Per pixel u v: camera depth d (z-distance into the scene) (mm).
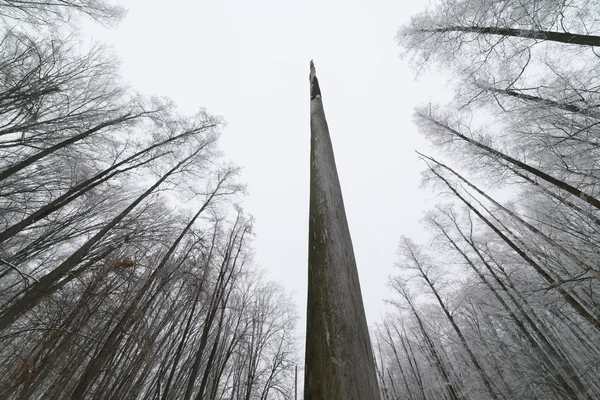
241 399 12797
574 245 6473
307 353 794
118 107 7117
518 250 8148
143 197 7879
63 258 6992
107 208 7855
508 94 6055
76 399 5238
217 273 10898
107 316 6117
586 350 8359
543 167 6133
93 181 6848
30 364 4707
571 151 5469
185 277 8328
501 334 10539
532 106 5500
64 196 5742
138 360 7133
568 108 5035
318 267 952
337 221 1109
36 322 5098
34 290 4785
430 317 15062
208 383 10070
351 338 777
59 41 5406
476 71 6355
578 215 5973
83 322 5391
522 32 5137
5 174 4629
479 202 9836
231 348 10953
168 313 8133
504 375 10508
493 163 7914
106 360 5898
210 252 9969
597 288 6391
